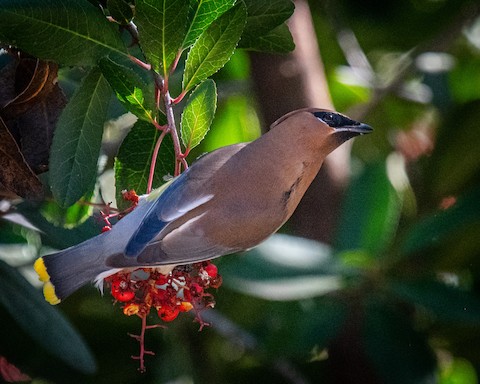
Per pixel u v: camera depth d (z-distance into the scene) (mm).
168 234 7844
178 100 7969
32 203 9094
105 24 7852
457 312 10648
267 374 12102
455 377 12391
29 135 8367
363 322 11062
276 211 8273
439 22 13836
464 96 14078
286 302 11172
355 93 13875
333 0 13742
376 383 11867
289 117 8578
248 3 8430
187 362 11805
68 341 9641
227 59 7930
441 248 11242
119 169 8391
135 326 11734
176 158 8062
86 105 7977
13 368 10086
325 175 12391
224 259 10453
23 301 9586
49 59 7770
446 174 12266
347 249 10992
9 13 7516
